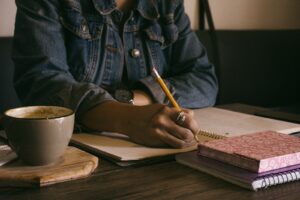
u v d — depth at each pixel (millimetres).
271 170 624
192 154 715
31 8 1079
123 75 1217
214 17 2145
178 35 1326
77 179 627
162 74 1294
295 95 2318
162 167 688
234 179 615
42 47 1042
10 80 1439
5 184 598
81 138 826
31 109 688
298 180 635
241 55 2055
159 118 780
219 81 1972
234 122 953
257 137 742
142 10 1227
